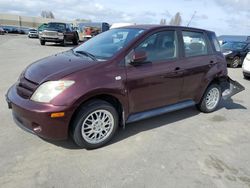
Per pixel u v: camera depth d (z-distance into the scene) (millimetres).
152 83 4168
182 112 5500
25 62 11250
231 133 4602
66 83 3346
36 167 3246
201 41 5145
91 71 3541
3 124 4367
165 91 4441
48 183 2965
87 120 3590
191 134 4445
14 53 14672
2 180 2971
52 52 16219
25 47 18938
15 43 22500
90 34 25656
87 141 3648
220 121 5141
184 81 4719
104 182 3037
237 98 6961
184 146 3992
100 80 3551
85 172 3199
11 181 2963
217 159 3676
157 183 3066
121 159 3527
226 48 14133
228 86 5852
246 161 3680
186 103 4973
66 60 3920
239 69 13422
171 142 4094
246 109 6000
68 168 3262
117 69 3752
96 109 3598
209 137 4379
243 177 3287
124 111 3941
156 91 4289
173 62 4477
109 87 3617
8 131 4125
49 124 3301
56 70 3555
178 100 4793
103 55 3951
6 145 3711
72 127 3535
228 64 13719
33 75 3633
